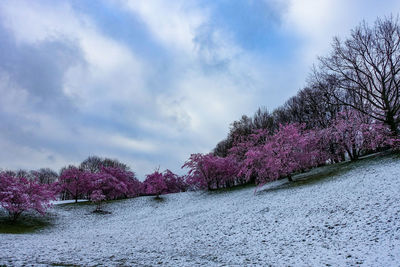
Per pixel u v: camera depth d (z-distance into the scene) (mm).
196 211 22531
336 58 27016
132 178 42031
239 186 34875
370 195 12953
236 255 9602
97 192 28953
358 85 27047
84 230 19766
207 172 35875
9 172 25188
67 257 8680
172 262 8461
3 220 20562
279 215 14664
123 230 18297
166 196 35125
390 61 23547
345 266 6957
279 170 25500
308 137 25875
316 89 32969
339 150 27016
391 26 23672
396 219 9469
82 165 64062
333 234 10016
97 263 7824
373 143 22906
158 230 16938
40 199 22594
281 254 9062
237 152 36156
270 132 41375
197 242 12570
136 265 7762
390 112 23062
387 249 7613
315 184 20328
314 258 8070
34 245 11461
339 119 26141
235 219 16250
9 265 6648
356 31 25688
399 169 16031
